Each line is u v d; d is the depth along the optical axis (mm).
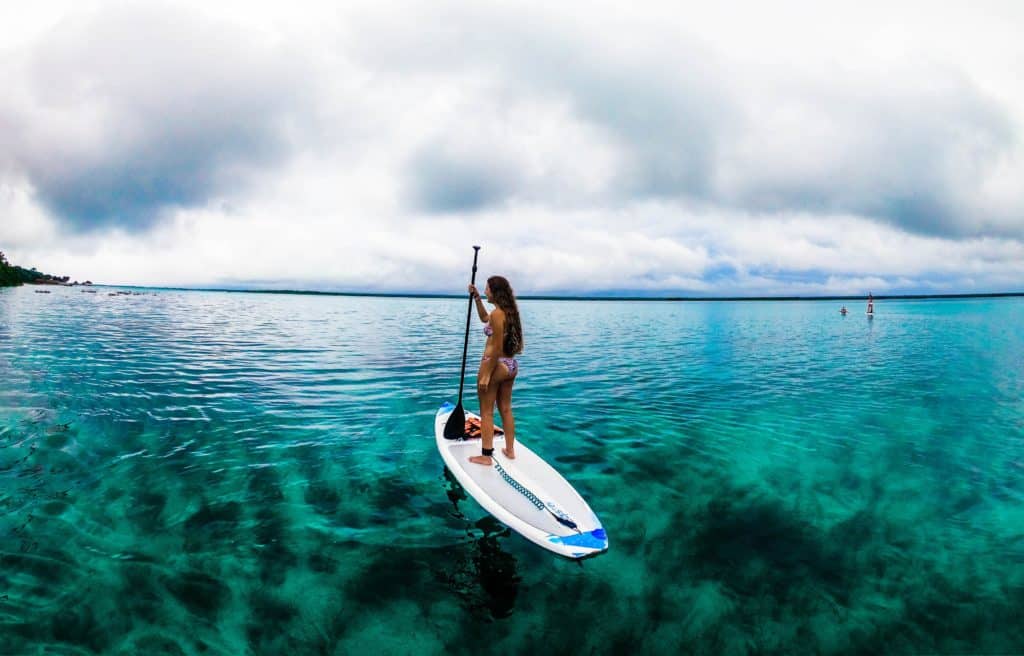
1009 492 6012
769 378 13430
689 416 9273
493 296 5676
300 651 3273
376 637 3412
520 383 12367
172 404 9156
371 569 4176
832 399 10828
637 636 3477
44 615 3504
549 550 4430
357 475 6117
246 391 10484
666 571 4277
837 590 4055
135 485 5652
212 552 4359
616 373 14055
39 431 7332
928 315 54625
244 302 79375
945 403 10531
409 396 10523
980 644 3447
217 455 6656
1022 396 11258
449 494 5641
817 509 5520
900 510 5516
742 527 5090
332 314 46594
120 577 3965
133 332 22219
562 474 6395
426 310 64625
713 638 3477
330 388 11109
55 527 4684
